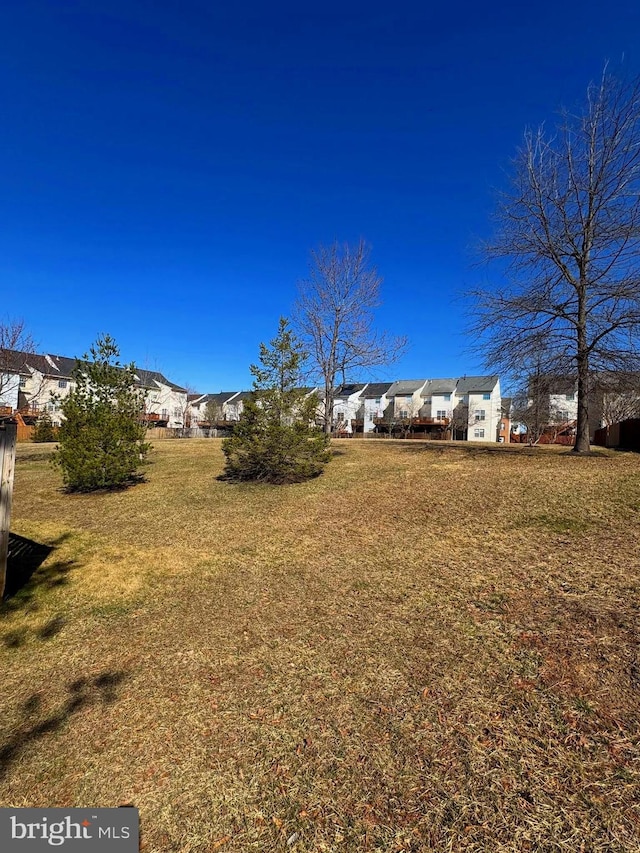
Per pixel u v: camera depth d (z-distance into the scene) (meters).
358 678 2.88
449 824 1.84
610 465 9.59
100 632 3.72
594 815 1.83
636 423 13.86
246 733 2.44
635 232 10.58
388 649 3.21
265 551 5.70
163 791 2.09
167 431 37.53
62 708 2.73
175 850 1.80
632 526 5.45
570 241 11.42
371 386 50.84
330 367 21.80
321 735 2.39
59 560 5.55
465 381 46.41
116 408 9.82
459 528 6.03
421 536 5.86
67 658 3.32
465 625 3.48
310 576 4.79
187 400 51.59
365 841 1.79
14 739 2.47
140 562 5.45
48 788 2.13
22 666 3.22
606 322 11.12
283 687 2.84
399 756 2.22
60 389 32.06
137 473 11.36
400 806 1.94
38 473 11.88
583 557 4.65
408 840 1.78
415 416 45.22
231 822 1.91
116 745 2.40
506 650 3.08
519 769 2.09
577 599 3.72
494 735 2.31
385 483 9.22
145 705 2.73
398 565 4.93
